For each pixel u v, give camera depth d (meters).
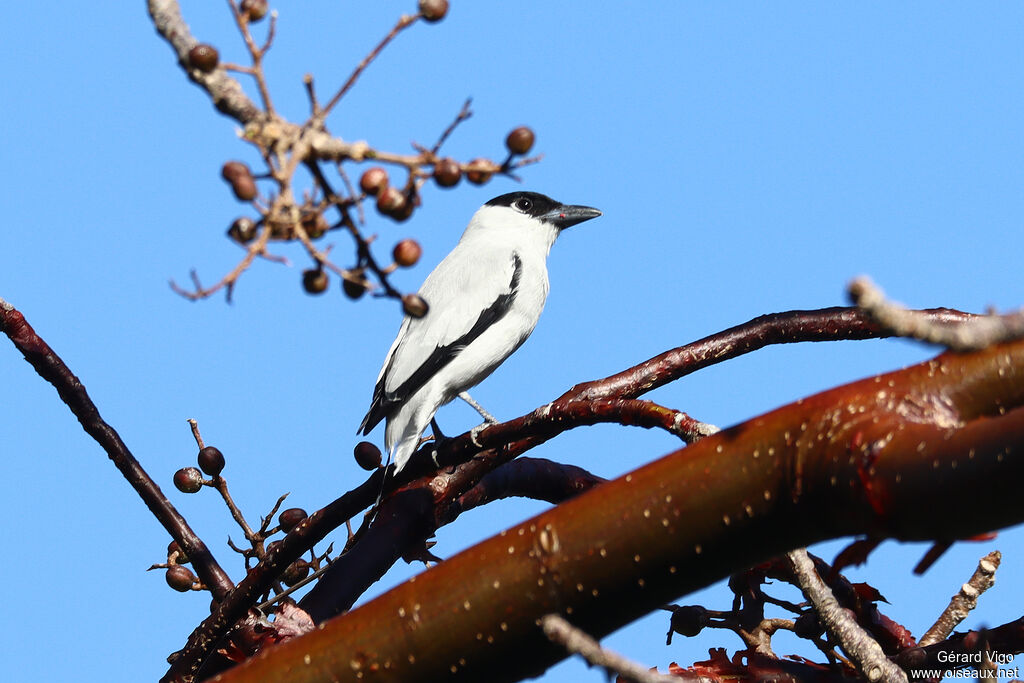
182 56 4.96
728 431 6.14
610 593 6.36
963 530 5.20
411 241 5.57
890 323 4.02
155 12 5.00
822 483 5.68
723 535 6.09
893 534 5.49
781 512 5.91
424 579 6.71
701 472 6.09
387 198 5.28
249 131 4.91
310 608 10.69
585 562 6.33
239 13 4.95
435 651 6.59
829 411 5.79
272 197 4.89
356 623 6.77
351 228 5.12
